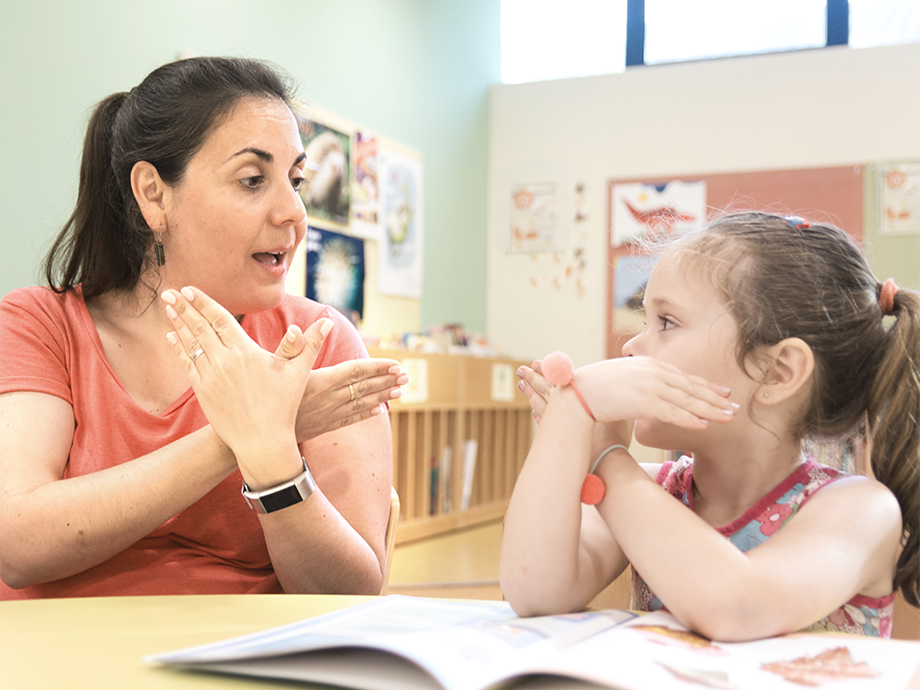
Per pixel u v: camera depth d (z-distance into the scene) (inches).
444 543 157.1
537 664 20.0
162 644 25.1
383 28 183.9
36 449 39.3
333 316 50.8
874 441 34.1
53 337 44.1
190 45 129.6
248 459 35.2
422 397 158.2
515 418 201.0
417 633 22.6
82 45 111.4
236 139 41.4
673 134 214.7
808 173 203.2
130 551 42.3
